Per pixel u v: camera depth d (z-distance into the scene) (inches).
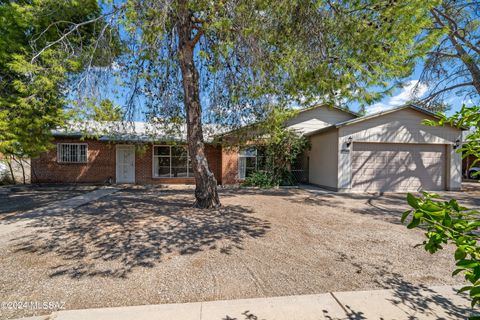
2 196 398.9
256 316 101.0
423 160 474.3
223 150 519.2
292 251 173.8
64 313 101.8
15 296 116.0
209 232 212.5
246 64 237.3
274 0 183.6
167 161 569.6
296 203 348.5
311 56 209.3
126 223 237.8
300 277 137.0
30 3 269.1
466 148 74.7
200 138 304.8
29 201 354.9
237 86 285.7
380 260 160.4
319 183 528.7
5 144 231.6
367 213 290.8
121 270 142.8
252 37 205.8
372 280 134.3
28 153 308.5
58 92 265.1
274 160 535.5
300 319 99.2
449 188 474.3
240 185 544.1
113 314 101.3
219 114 354.0
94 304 110.3
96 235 202.4
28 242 186.1
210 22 203.0
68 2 259.0
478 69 501.4
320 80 206.8
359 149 460.4
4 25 249.8
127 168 561.6
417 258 163.9
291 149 537.3
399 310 106.0
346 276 138.6
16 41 254.2
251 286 127.0
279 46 214.7
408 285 128.8
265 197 399.5
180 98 345.7
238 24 195.8
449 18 472.7
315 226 235.0
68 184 535.8
